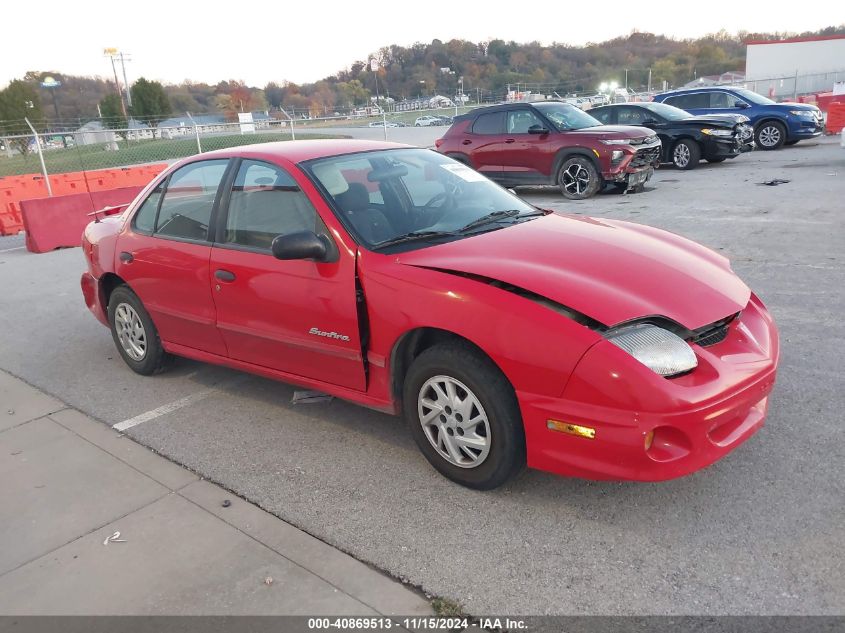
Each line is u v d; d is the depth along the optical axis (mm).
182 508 3264
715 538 2744
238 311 3982
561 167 11711
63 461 3820
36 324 6648
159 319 4656
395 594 2578
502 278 2977
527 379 2805
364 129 33594
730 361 2873
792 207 9211
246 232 3943
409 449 3693
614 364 2641
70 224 11195
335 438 3877
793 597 2398
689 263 3361
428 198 3908
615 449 2674
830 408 3705
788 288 5801
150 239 4531
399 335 3213
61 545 3037
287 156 3926
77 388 4918
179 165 4559
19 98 56438
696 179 12867
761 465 3223
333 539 2939
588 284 2941
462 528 2949
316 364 3713
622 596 2475
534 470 3361
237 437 3975
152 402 4574
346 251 3432
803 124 16500
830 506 2877
